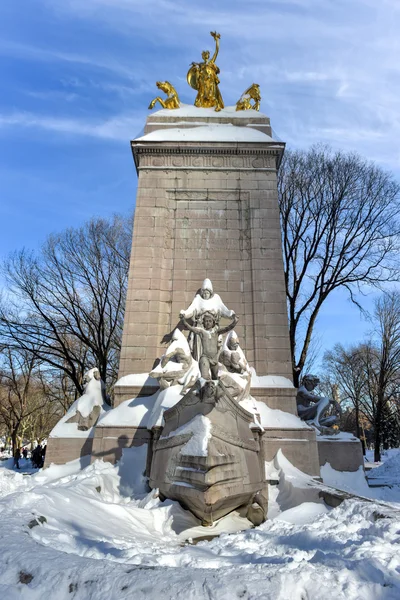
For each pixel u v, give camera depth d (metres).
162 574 4.13
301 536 6.89
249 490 8.78
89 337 29.53
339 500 8.89
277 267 15.81
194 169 17.11
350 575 4.35
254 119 18.62
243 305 15.46
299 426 13.14
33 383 45.75
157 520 8.63
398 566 4.63
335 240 25.64
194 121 18.59
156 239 16.09
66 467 13.38
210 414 8.72
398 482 16.48
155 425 10.51
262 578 4.06
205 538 8.21
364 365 43.44
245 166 17.20
